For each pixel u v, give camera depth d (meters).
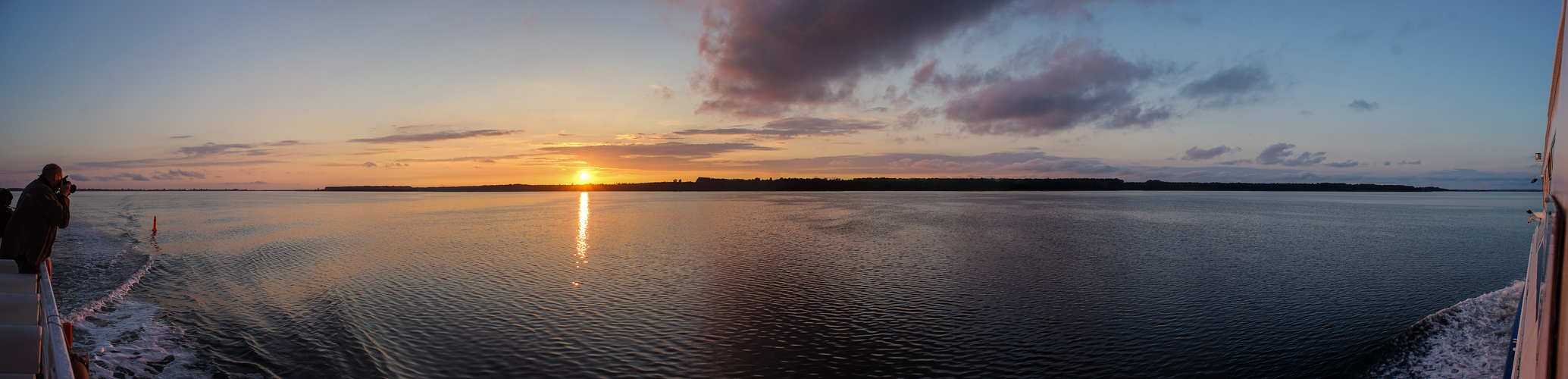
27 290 9.17
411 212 86.31
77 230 48.59
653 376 13.31
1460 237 43.41
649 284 23.16
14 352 5.79
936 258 30.70
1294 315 18.03
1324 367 13.60
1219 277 24.75
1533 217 7.41
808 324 17.16
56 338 5.24
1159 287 22.47
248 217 71.94
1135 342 15.48
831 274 25.55
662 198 186.50
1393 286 22.80
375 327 16.56
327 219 67.31
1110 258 30.28
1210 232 46.88
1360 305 19.22
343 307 18.81
